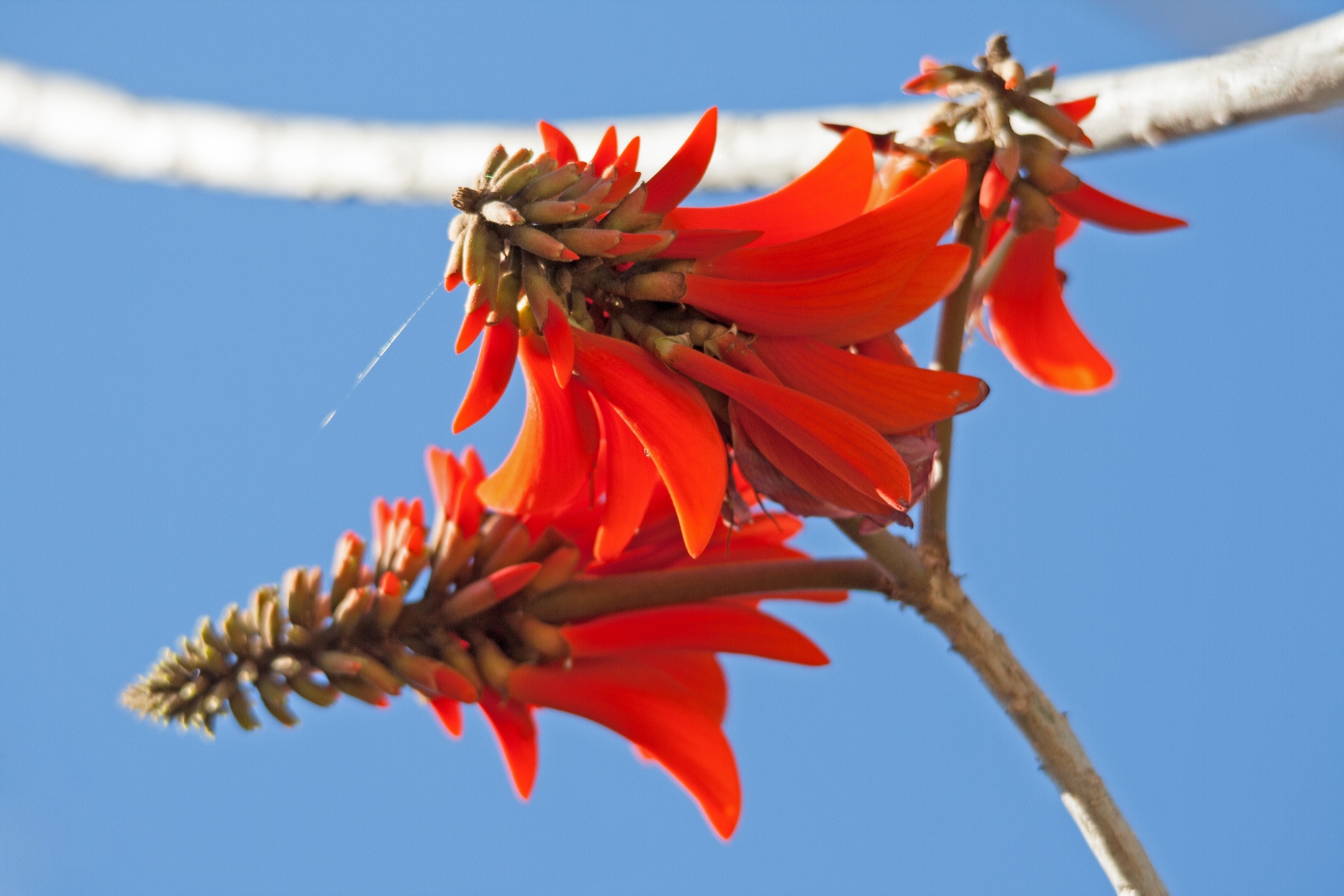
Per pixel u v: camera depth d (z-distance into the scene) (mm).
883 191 962
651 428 914
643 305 921
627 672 964
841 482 920
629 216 914
